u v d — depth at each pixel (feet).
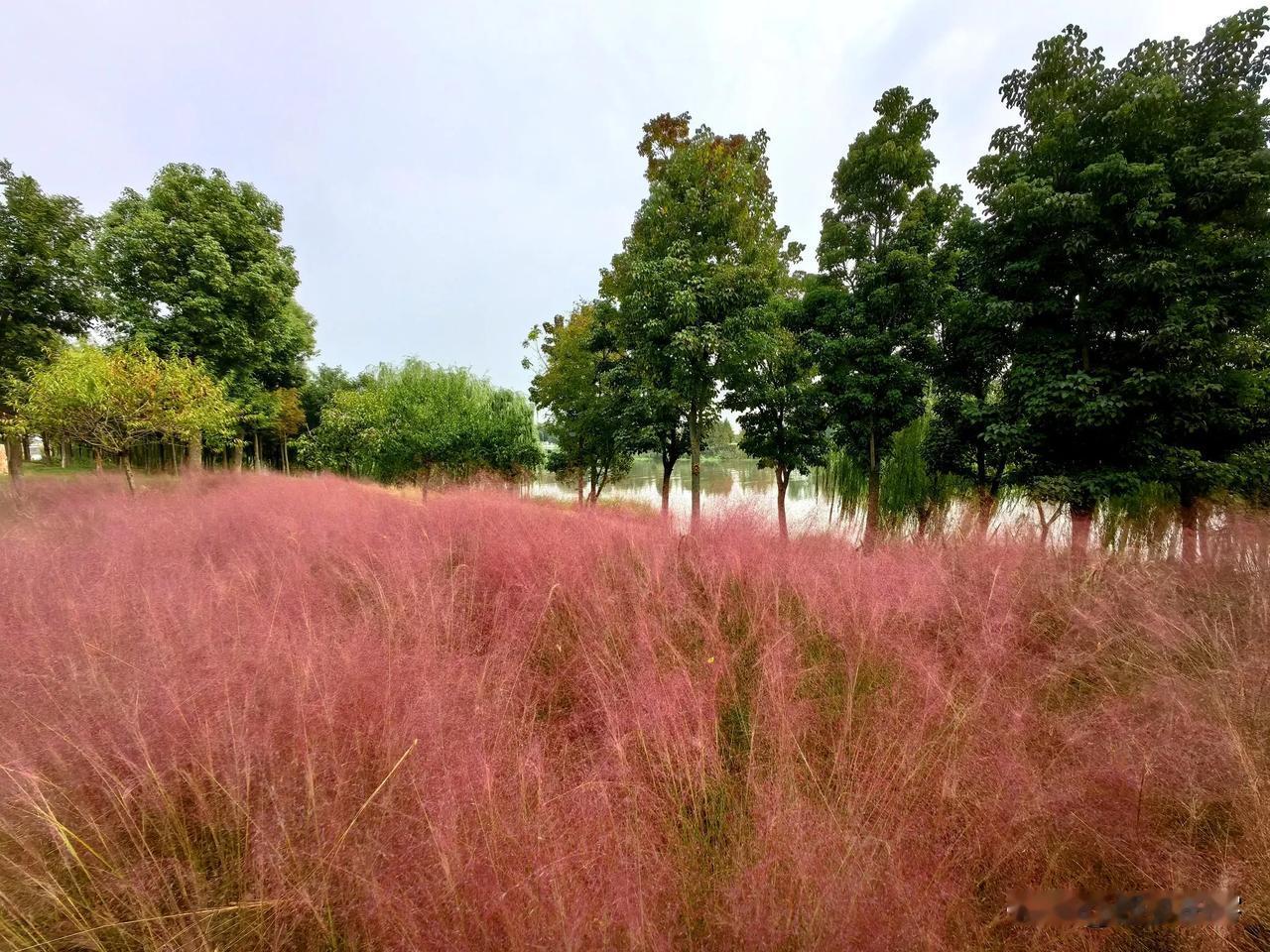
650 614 13.12
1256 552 16.81
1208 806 6.92
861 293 29.40
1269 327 20.52
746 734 9.07
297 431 100.22
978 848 6.36
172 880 6.14
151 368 35.73
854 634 11.94
